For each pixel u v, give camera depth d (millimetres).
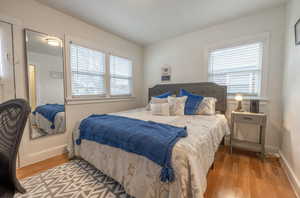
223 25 2654
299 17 1599
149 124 1641
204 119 2105
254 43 2402
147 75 3926
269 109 2279
